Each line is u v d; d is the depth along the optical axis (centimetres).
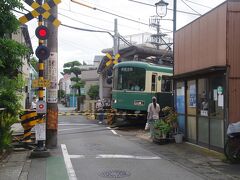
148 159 1133
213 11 1262
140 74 2194
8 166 1000
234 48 1164
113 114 2327
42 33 1122
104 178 875
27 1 1091
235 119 1155
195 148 1348
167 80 2284
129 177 889
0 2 846
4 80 1036
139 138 1689
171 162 1090
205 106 1330
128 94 2216
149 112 1795
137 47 2861
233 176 917
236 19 1168
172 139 1501
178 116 1594
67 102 7631
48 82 1154
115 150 1295
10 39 898
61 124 2394
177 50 1622
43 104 1150
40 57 1145
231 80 1159
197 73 1300
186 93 1514
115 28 2792
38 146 1149
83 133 1842
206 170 984
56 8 1318
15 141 1299
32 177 878
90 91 4691
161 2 1880
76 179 863
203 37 1345
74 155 1175
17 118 1252
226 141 1098
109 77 2527
